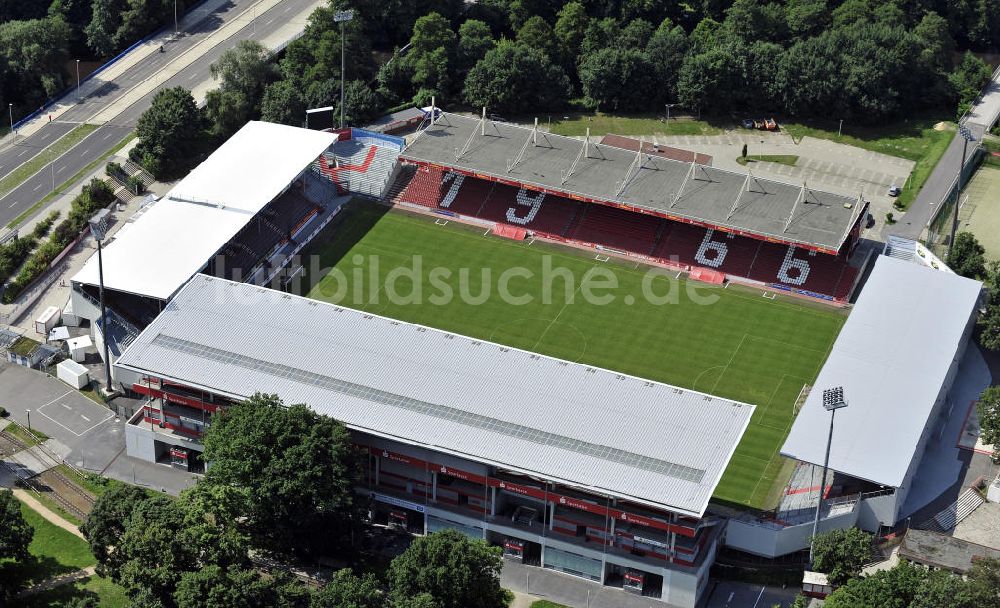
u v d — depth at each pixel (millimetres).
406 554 196625
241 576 193625
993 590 191250
